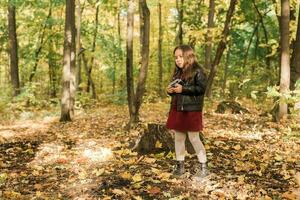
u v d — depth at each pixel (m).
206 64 20.30
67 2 12.88
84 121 12.85
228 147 7.86
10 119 14.74
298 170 6.39
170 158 7.16
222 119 11.76
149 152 7.52
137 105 10.19
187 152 7.37
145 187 5.71
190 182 5.88
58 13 27.34
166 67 33.94
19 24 25.97
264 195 5.37
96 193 5.57
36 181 6.25
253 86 20.09
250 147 7.95
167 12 32.22
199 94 5.81
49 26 26.22
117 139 9.09
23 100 17.94
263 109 14.38
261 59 25.50
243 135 9.15
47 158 7.66
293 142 8.20
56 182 6.12
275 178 6.05
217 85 28.16
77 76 20.92
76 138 9.56
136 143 7.65
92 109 17.88
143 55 9.95
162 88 29.03
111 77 28.55
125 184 5.86
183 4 23.33
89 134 10.04
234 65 27.22
